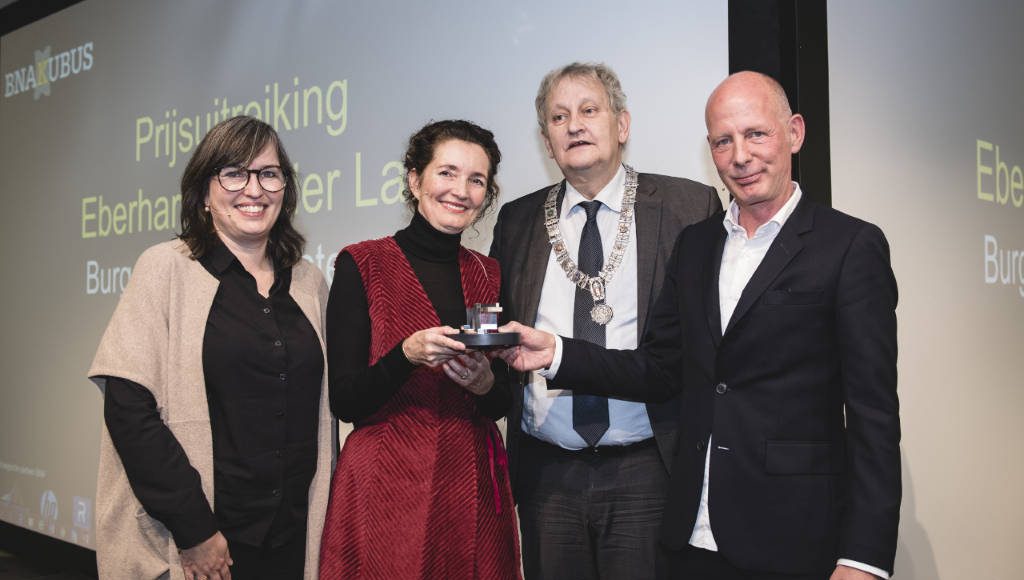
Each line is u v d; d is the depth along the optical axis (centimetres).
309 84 359
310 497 188
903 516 281
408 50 325
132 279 180
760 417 167
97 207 447
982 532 331
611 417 205
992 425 344
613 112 214
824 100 242
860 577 149
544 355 191
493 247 236
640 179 224
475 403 183
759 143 167
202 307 179
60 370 461
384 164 329
